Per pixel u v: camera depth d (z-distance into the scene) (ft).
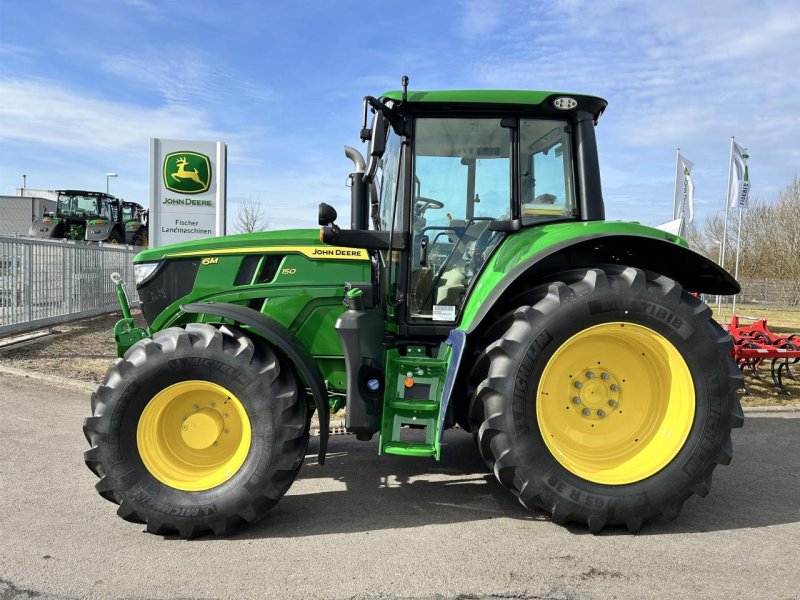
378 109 11.36
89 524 10.96
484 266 12.58
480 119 12.82
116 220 81.46
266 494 10.54
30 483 12.88
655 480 10.57
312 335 12.94
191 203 36.88
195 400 11.04
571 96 12.54
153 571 9.25
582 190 12.85
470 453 15.75
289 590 8.70
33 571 9.20
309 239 13.04
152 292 13.07
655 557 9.75
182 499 10.37
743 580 9.02
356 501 12.27
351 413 11.30
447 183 12.85
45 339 31.37
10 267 29.76
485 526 11.00
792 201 107.76
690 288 13.71
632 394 11.28
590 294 10.57
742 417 10.90
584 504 10.43
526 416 10.56
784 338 25.99
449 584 8.86
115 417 10.41
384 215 13.69
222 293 12.92
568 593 8.63
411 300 12.87
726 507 11.96
